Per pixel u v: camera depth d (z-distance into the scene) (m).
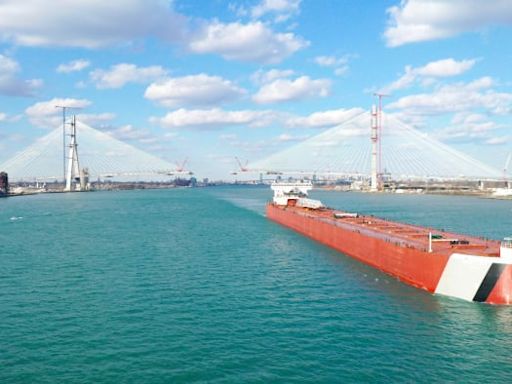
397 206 163.88
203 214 129.25
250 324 33.69
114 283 45.88
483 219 113.38
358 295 40.84
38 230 91.00
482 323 33.16
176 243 72.75
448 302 37.78
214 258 59.28
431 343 30.08
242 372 26.33
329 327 33.00
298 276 48.50
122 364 27.33
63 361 27.75
